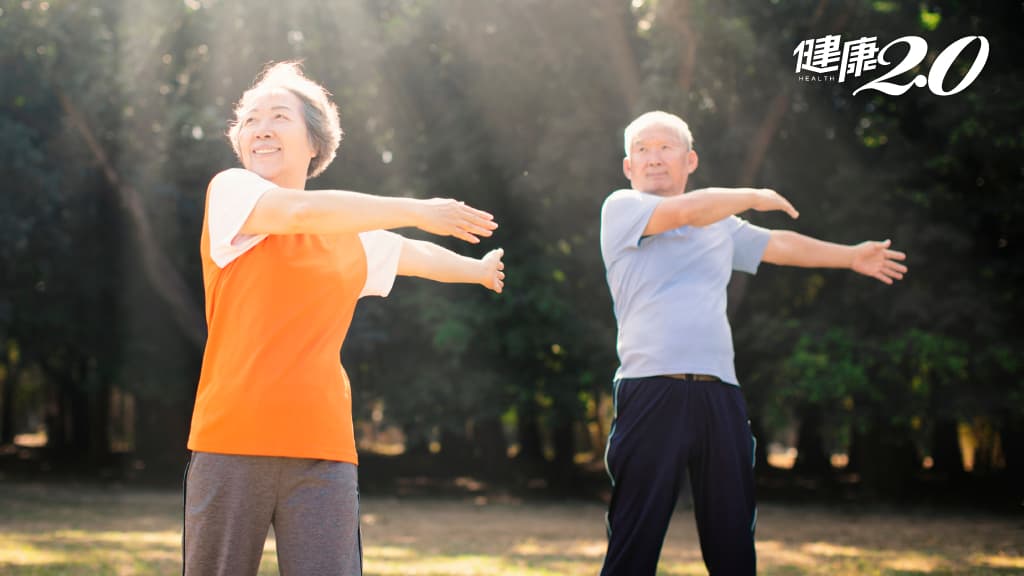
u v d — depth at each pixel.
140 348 17.20
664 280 3.21
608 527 3.21
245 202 2.15
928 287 13.80
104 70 14.62
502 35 14.60
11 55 14.16
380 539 8.34
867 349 13.40
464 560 6.51
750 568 3.17
